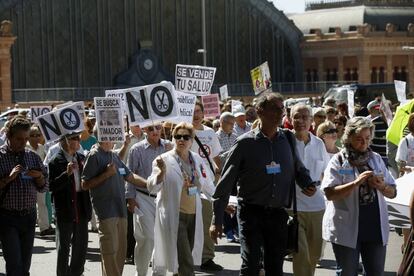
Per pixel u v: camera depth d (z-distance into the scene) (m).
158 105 15.48
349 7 93.25
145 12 81.12
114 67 79.75
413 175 12.64
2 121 33.00
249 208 11.77
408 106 18.58
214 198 11.84
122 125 14.18
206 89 20.23
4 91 72.94
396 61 91.00
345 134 11.89
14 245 13.32
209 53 85.00
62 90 75.44
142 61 80.44
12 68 75.00
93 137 21.22
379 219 11.74
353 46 89.31
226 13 85.94
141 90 15.52
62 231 14.86
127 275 16.36
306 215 14.07
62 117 15.27
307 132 14.34
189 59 83.88
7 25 72.81
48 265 17.67
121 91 17.42
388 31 90.31
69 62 77.62
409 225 12.28
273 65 89.38
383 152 23.34
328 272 16.31
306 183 12.02
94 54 78.75
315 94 88.12
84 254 15.02
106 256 14.05
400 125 18.67
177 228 13.77
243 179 11.78
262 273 14.59
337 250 11.91
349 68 90.19
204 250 16.78
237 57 86.69
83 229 14.96
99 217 14.09
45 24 76.44
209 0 84.88
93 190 14.08
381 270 11.87
